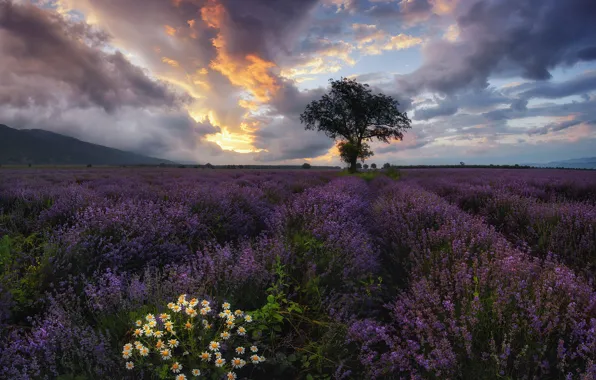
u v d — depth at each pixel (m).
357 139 42.41
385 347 2.96
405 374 2.49
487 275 3.39
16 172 23.08
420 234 5.30
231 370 2.36
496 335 2.66
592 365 2.01
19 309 3.17
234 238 5.98
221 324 2.71
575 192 11.14
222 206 6.72
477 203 9.41
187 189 8.18
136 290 3.04
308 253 4.42
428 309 2.86
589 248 4.58
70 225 5.85
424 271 4.01
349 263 4.10
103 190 9.38
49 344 2.37
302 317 3.24
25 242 5.06
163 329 2.57
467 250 4.21
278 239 4.73
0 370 2.13
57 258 4.00
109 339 2.41
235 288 3.39
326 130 42.91
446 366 2.31
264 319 2.98
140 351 2.20
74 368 2.27
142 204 6.62
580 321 2.56
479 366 2.38
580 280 3.13
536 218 6.32
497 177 19.23
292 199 9.27
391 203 7.35
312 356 2.66
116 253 4.23
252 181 17.38
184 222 5.52
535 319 2.46
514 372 2.33
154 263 4.32
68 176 18.41
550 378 2.29
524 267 3.41
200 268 3.64
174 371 2.17
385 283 4.29
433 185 14.45
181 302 2.55
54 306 2.88
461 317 2.62
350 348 2.81
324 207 6.71
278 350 2.84
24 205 7.19
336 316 3.04
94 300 3.06
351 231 5.37
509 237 6.18
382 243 5.47
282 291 3.51
